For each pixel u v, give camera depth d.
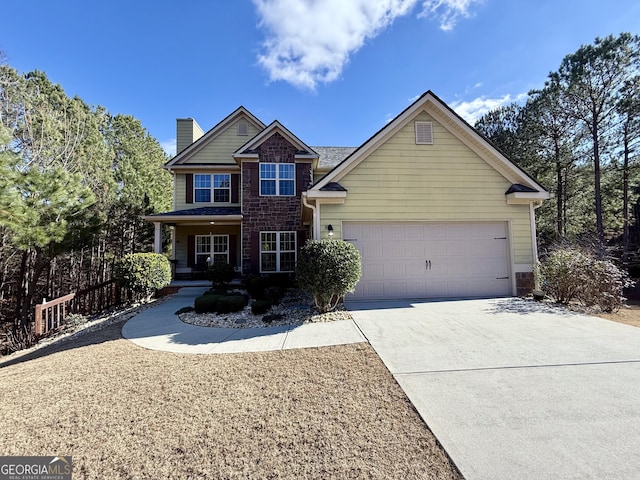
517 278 8.97
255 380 3.91
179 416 3.11
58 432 2.90
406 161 8.91
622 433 2.62
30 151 13.61
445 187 8.95
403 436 2.66
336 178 8.71
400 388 3.54
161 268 10.57
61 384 4.02
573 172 17.56
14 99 14.34
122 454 2.55
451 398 3.28
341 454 2.46
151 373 4.27
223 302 7.89
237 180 15.04
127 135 26.30
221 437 2.73
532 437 2.59
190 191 14.81
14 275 15.22
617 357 4.29
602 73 14.62
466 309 7.42
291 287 11.87
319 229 8.58
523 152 18.69
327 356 4.63
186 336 6.14
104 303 10.85
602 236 15.14
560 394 3.30
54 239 9.66
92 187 17.42
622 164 16.05
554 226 18.62
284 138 13.45
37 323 7.61
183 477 2.27
